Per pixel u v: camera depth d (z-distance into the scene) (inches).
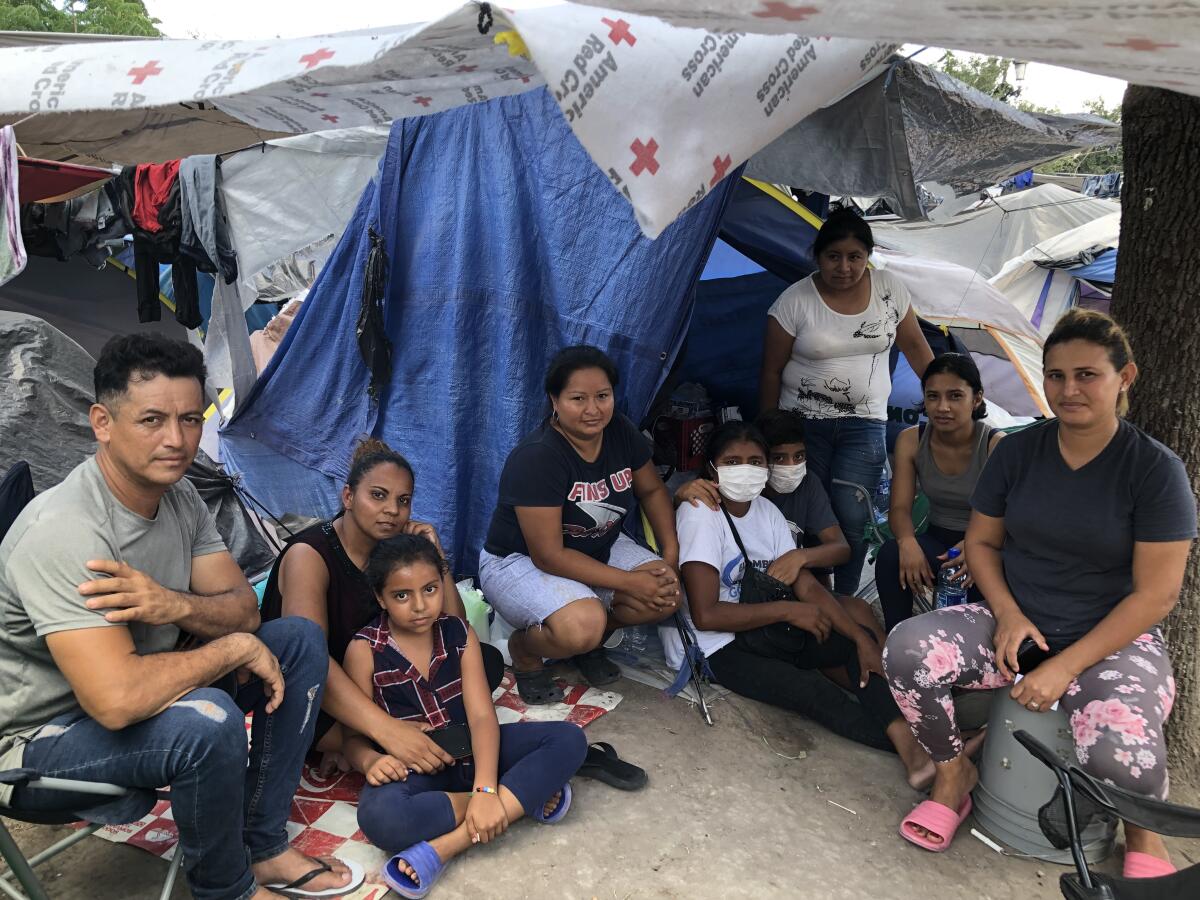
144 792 77.4
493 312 153.3
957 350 215.5
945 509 142.3
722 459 135.0
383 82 84.4
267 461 186.4
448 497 160.2
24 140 165.2
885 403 162.4
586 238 145.9
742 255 202.5
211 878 80.8
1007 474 103.6
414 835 90.9
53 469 144.5
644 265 142.3
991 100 175.3
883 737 120.0
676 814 104.7
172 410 74.2
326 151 228.2
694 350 203.2
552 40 63.6
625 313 145.0
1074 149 203.9
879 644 135.5
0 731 75.8
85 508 74.3
